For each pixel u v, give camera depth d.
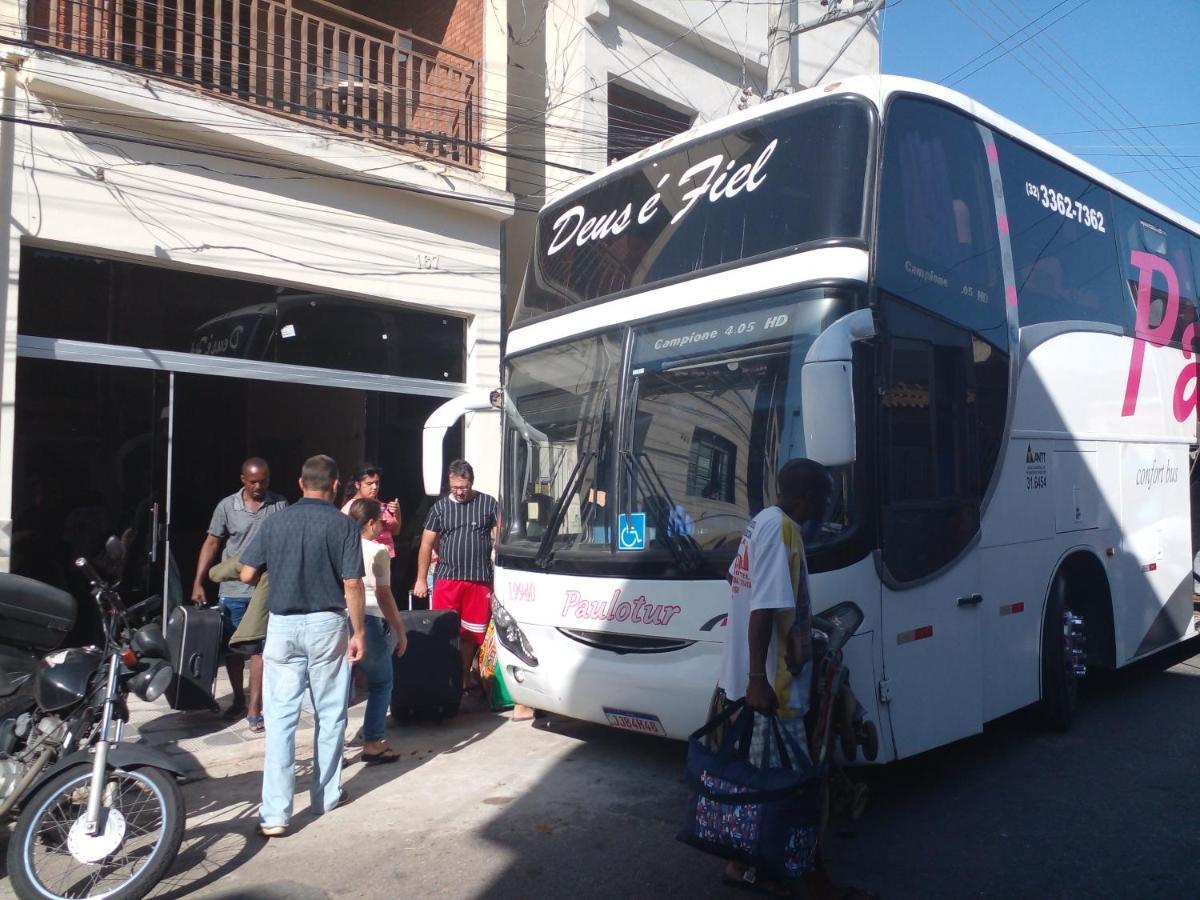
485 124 11.99
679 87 14.61
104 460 8.93
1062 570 7.16
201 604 7.99
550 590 6.27
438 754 6.89
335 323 10.64
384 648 6.66
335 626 5.59
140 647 4.91
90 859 4.45
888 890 4.68
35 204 8.42
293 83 11.24
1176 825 5.44
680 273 6.14
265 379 10.02
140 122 9.03
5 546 8.10
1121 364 8.05
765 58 15.73
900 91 6.00
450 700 7.56
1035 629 6.82
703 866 4.97
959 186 6.41
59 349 8.62
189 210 9.38
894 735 5.36
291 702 5.49
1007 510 6.52
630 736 7.21
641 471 5.92
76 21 9.05
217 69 9.93
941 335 5.99
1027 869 4.90
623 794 6.00
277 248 10.02
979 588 6.16
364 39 11.07
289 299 10.27
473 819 5.64
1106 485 7.71
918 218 5.94
